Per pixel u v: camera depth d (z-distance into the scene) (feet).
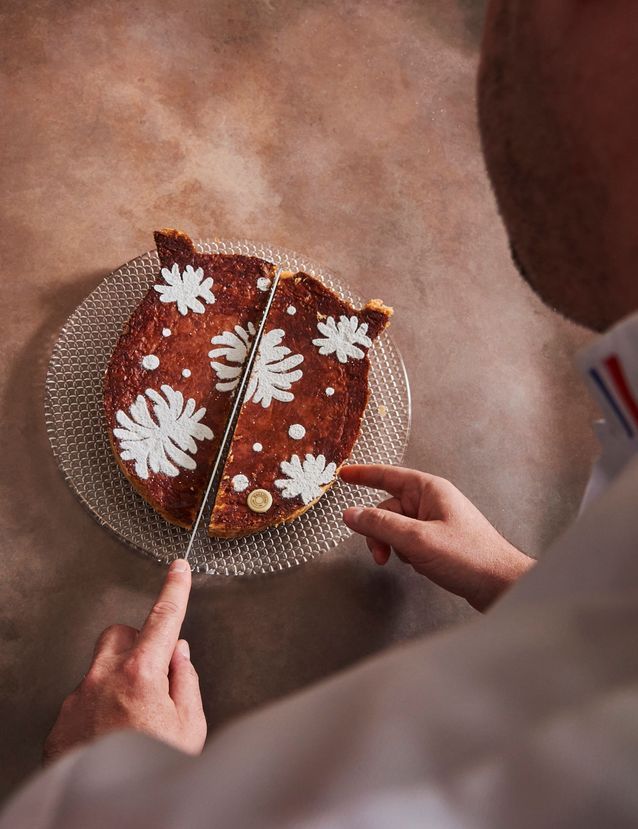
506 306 3.28
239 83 3.40
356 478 2.80
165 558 2.80
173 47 3.40
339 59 3.50
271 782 0.74
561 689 0.67
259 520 2.77
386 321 2.98
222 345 2.90
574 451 3.16
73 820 0.87
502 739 0.67
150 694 2.32
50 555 2.82
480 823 0.66
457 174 3.43
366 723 0.72
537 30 0.96
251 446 2.81
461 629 0.77
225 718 2.75
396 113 3.47
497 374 3.19
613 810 0.62
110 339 3.00
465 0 3.67
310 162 3.34
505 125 1.06
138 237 3.17
